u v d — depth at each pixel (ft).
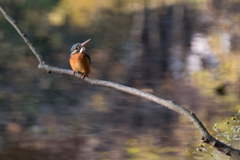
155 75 46.98
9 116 32.50
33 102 36.42
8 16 16.26
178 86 43.29
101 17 90.02
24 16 84.58
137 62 53.31
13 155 25.14
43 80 44.29
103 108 35.47
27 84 42.37
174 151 26.04
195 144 27.25
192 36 70.85
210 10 99.91
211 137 11.73
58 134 28.96
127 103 37.42
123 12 98.12
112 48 61.16
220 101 37.76
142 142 27.55
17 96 38.04
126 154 25.82
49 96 38.75
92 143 27.61
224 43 65.31
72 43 63.16
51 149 26.35
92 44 63.16
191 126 31.17
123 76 46.98
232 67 50.03
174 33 72.43
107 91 41.52
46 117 32.71
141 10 101.19
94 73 47.37
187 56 56.24
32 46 16.60
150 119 32.65
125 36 70.23
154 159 24.61
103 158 24.86
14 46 59.00
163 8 104.12
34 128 30.22
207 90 41.16
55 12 93.81
